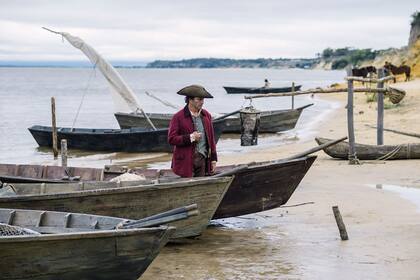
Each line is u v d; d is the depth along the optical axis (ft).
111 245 23.90
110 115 145.79
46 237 23.27
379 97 60.70
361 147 59.16
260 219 38.50
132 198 31.81
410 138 74.84
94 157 74.95
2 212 28.55
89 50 75.92
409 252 30.53
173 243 33.45
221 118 79.20
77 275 24.09
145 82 442.91
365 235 33.91
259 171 35.45
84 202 31.53
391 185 47.50
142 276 27.94
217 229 36.47
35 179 38.09
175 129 34.32
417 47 247.91
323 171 53.47
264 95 61.82
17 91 278.26
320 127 98.63
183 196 32.24
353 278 27.20
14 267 23.61
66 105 181.16
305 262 29.66
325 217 38.27
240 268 28.96
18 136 98.78
